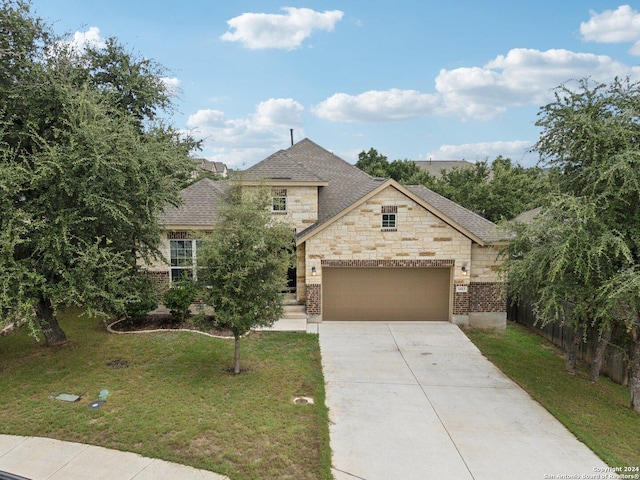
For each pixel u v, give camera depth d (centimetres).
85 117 939
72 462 654
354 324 1558
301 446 722
